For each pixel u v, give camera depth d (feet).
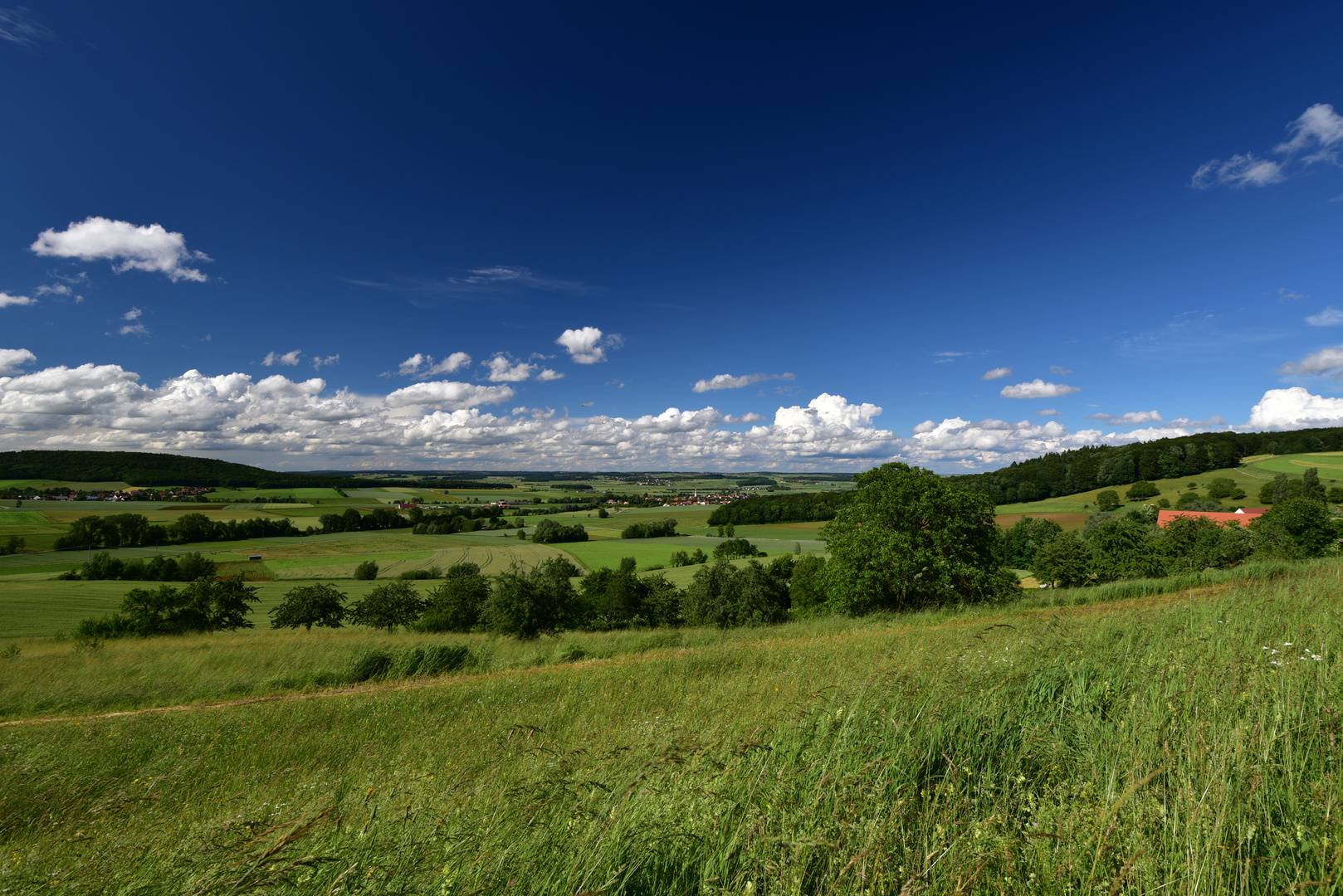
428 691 41.98
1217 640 18.04
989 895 7.28
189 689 49.34
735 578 155.94
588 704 30.60
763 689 21.99
